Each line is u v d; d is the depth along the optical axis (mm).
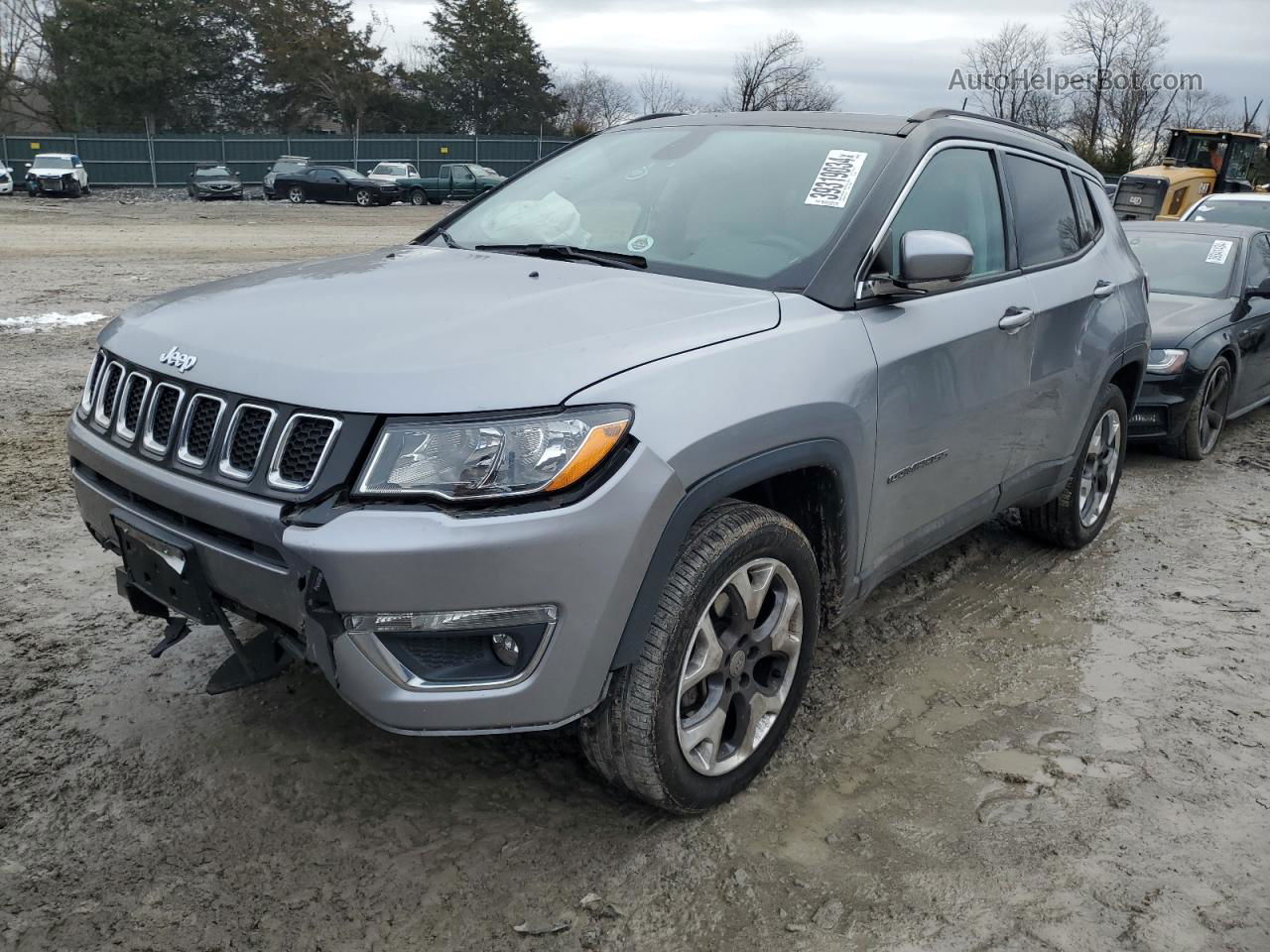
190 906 2379
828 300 2949
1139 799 2932
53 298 11297
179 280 13219
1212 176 19266
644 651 2439
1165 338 6484
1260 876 2631
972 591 4379
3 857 2504
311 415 2236
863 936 2377
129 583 2730
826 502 2914
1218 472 6500
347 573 2135
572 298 2705
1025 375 3764
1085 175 4621
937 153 3471
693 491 2398
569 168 3875
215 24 57031
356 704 2283
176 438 2439
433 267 3105
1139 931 2420
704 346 2559
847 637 3895
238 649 2566
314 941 2297
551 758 2994
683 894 2482
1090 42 48406
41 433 6098
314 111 61312
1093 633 4027
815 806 2842
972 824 2791
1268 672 3754
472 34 61438
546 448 2209
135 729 3049
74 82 54281
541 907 2426
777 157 3445
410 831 2658
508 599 2195
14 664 3395
